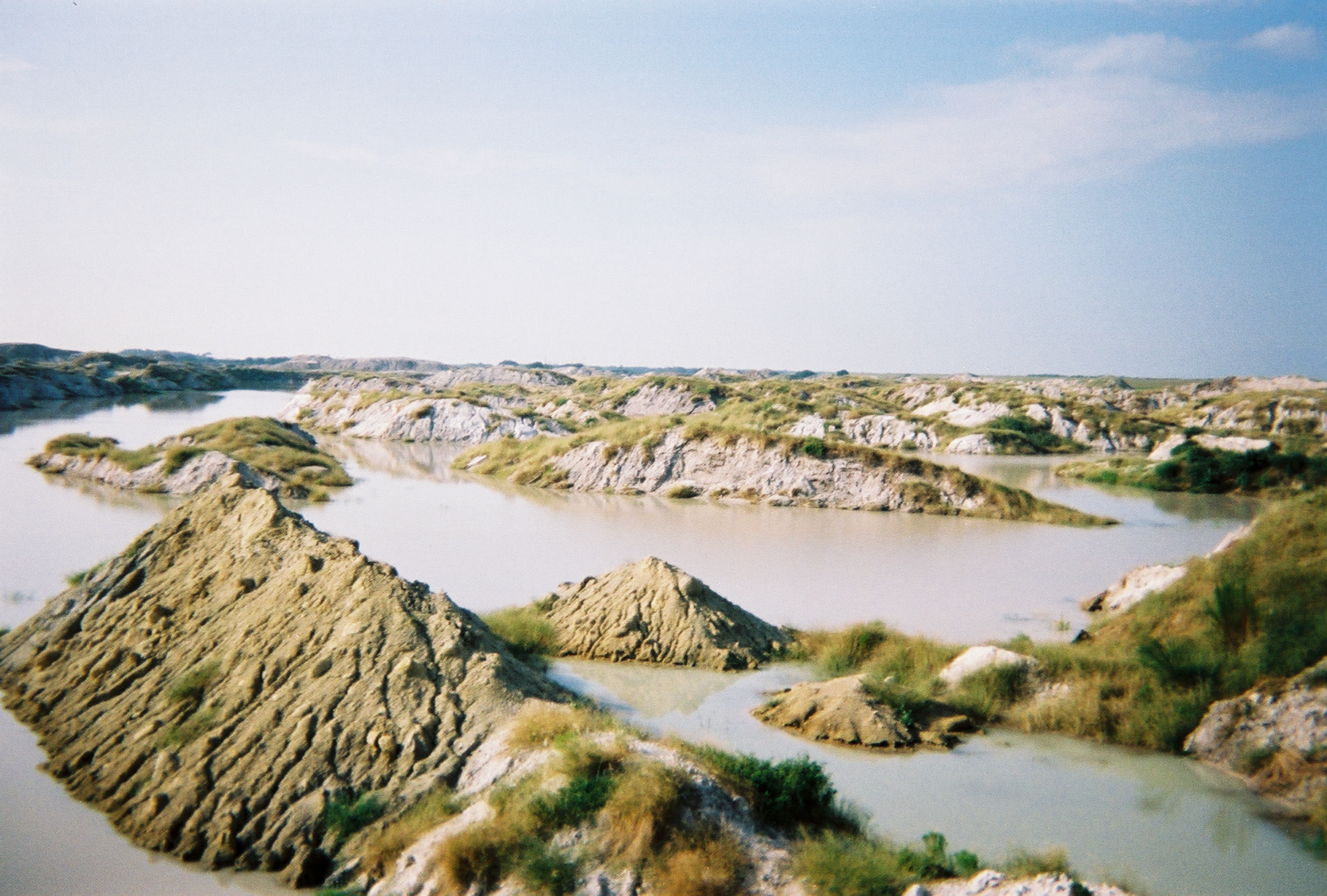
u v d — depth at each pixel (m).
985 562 27.66
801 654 17.72
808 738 13.41
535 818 9.34
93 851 10.01
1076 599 22.67
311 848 9.84
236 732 11.70
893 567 26.59
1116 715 13.92
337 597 14.06
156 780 11.15
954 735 13.64
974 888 8.39
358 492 40.41
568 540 29.86
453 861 8.91
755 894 8.58
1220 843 10.26
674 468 44.00
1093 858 9.80
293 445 48.31
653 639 17.55
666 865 8.74
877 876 8.78
